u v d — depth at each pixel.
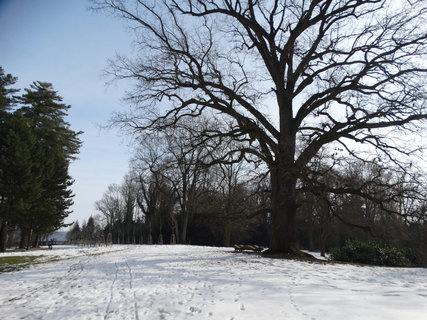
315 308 6.72
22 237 42.03
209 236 52.41
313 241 50.12
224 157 18.00
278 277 10.72
